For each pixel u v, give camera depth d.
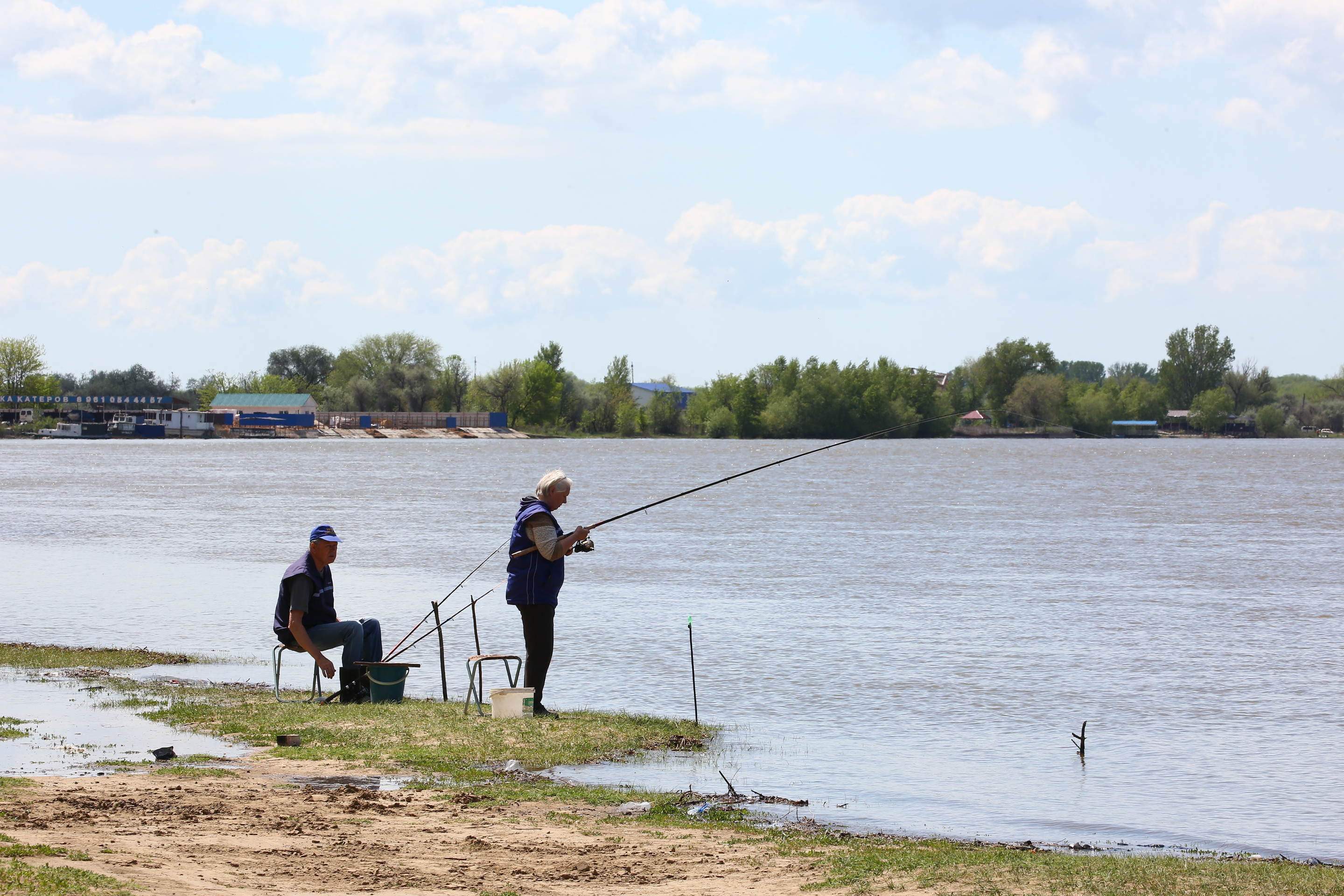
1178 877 13.44
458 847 14.09
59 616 36.78
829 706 25.17
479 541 61.78
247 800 15.84
